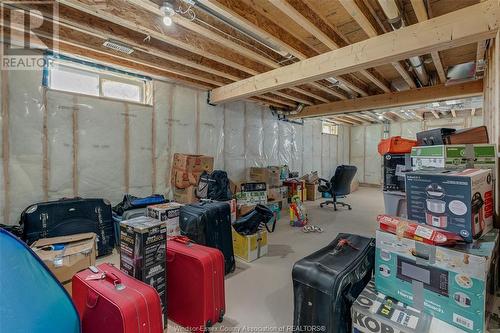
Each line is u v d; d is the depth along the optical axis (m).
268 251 3.17
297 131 6.99
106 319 1.26
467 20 1.82
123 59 3.18
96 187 3.27
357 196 7.38
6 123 2.63
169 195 4.01
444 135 1.74
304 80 2.94
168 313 1.86
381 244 1.33
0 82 2.59
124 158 3.53
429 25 1.99
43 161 2.86
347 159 9.69
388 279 1.30
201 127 4.46
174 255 1.82
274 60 3.12
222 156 4.86
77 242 2.34
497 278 1.29
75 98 3.08
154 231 1.64
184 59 3.04
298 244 3.43
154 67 3.35
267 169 5.28
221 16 2.11
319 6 2.26
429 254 1.15
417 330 1.06
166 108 3.97
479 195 1.18
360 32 2.71
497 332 1.02
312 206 5.92
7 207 2.64
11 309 0.87
